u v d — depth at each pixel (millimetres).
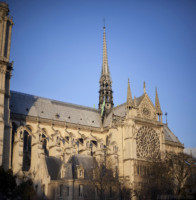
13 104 110125
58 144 102500
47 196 86625
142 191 93062
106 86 141125
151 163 107000
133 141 110438
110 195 92375
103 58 146500
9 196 78312
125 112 121000
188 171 96625
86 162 99125
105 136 123812
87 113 131750
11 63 100875
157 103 124875
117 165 105812
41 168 92500
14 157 93250
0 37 98750
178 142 139500
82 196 88000
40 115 114125
